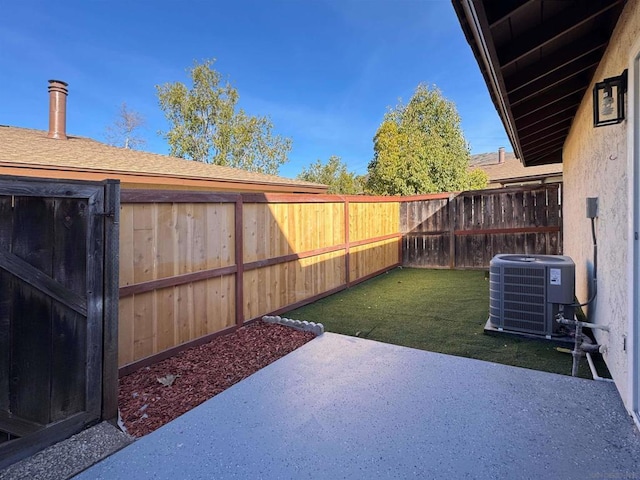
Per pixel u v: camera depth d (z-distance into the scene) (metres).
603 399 2.54
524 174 14.86
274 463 1.97
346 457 2.00
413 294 6.28
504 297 4.00
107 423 2.41
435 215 9.01
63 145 8.12
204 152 21.48
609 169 2.98
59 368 2.20
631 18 2.35
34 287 2.09
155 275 3.55
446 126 15.35
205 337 4.02
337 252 6.70
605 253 3.13
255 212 4.86
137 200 3.37
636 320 2.29
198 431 2.29
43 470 1.95
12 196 2.00
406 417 2.38
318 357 3.46
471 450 2.03
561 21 2.49
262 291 4.93
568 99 4.45
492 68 2.63
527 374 2.98
